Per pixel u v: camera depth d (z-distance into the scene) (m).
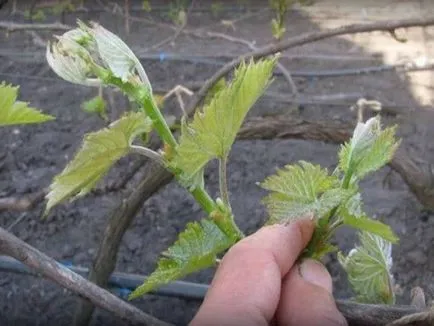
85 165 0.16
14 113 0.16
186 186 0.17
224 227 0.18
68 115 0.91
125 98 0.86
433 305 0.17
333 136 0.47
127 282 0.57
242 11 1.18
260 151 0.83
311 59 1.03
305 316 0.18
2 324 0.61
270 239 0.19
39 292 0.64
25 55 1.02
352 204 0.18
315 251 0.19
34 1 1.12
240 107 0.16
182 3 1.15
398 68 0.97
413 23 0.50
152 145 0.47
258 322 0.17
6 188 0.78
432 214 0.71
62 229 0.72
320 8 1.18
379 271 0.22
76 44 0.15
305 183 0.16
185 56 1.01
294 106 0.83
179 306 0.61
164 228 0.72
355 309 0.18
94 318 0.56
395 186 0.75
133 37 1.11
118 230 0.48
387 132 0.17
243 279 0.18
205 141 0.16
